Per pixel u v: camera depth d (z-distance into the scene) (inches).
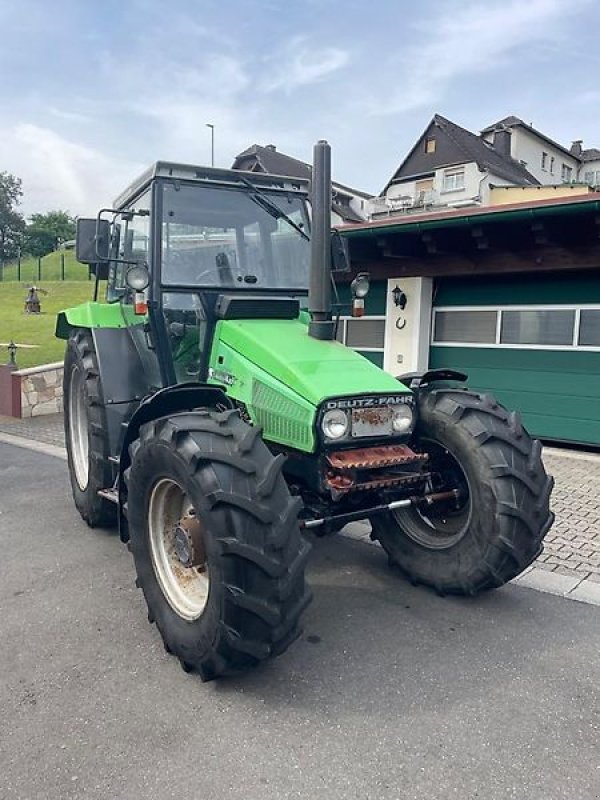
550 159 2090.3
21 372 417.1
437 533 153.8
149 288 152.0
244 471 108.4
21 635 131.4
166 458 116.9
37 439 348.2
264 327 148.3
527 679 115.6
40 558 174.7
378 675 116.7
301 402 127.6
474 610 143.0
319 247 144.6
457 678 115.9
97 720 103.5
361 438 130.5
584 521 205.9
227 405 133.6
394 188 1734.7
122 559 173.9
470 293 346.6
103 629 134.3
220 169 160.7
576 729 101.8
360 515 134.6
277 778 90.9
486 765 93.6
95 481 184.5
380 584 157.1
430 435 147.1
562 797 87.6
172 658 122.6
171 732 100.7
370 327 384.8
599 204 258.4
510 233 305.3
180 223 155.5
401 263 358.6
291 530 108.3
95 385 182.9
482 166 1547.7
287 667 119.3
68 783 89.7
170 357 155.4
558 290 315.9
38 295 1130.0
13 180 2539.4
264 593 105.6
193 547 117.1
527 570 165.5
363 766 93.3
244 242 162.2
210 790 88.7
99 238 175.5
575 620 138.6
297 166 1472.7
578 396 313.3
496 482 135.6
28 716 104.4
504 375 336.8
